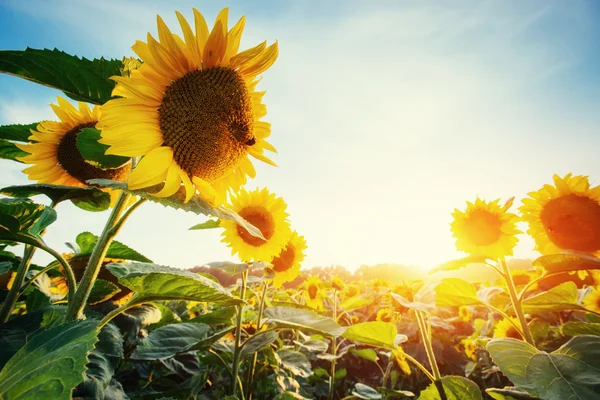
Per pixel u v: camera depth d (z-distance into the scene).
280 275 1.26
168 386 0.96
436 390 0.73
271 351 1.03
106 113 0.43
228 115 0.48
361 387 1.20
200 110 0.46
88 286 0.43
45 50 0.43
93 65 0.47
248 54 0.52
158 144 0.45
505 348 0.56
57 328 0.33
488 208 0.91
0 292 0.73
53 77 0.46
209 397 0.95
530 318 1.26
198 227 0.98
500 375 1.24
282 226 1.09
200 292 0.46
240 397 0.86
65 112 0.67
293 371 1.04
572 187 0.84
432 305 0.76
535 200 0.89
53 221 0.48
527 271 1.47
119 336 0.64
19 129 0.64
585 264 0.69
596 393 0.44
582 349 0.51
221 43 0.49
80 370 0.23
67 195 0.61
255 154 0.57
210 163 0.47
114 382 0.61
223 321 0.90
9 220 0.42
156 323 1.05
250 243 1.08
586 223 0.80
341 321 1.95
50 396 0.22
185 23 0.47
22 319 0.50
